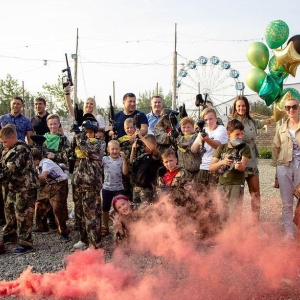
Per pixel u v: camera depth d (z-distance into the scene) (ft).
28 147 17.53
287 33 23.67
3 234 18.44
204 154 18.52
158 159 18.72
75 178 16.88
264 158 80.38
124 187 20.40
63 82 23.45
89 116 18.07
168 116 19.97
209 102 22.21
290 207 17.98
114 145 19.02
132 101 21.22
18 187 17.25
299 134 17.90
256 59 24.21
